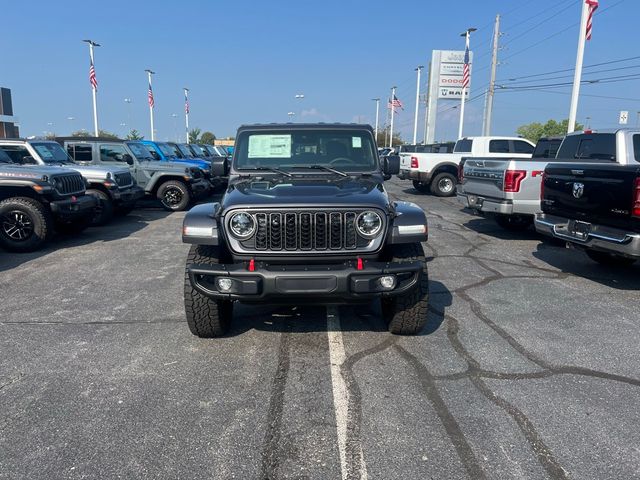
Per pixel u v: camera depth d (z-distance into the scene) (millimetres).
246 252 3760
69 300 5531
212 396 3418
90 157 13352
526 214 8844
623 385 3592
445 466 2674
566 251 8258
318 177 4902
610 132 8086
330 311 5152
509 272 6840
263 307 5273
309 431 3000
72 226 9672
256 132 5270
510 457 2748
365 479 2576
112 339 4422
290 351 4164
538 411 3225
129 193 11422
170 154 17453
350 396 3412
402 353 4113
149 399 3377
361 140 5258
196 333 4352
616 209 5684
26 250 8070
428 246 8594
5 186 7965
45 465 2682
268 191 4125
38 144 10328
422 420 3113
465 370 3812
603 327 4762
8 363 3936
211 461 2721
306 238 3740
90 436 2949
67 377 3695
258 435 2961
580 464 2693
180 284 6180
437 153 17500
